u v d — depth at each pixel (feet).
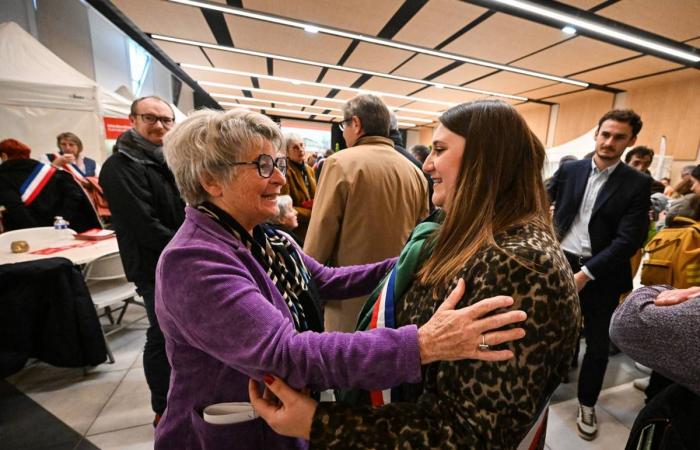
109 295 6.79
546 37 12.70
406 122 43.86
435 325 1.52
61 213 8.30
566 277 1.58
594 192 5.24
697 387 1.54
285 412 1.63
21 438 4.76
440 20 12.03
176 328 1.90
